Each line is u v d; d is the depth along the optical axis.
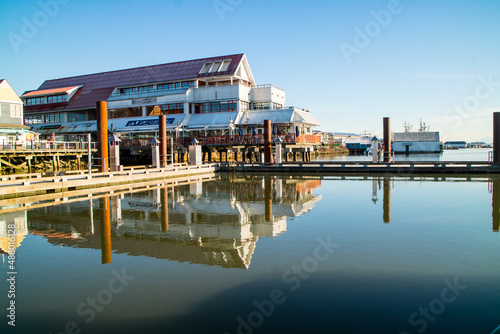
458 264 9.70
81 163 51.38
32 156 40.47
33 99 69.44
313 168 38.16
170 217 16.33
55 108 64.62
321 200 20.34
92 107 61.19
